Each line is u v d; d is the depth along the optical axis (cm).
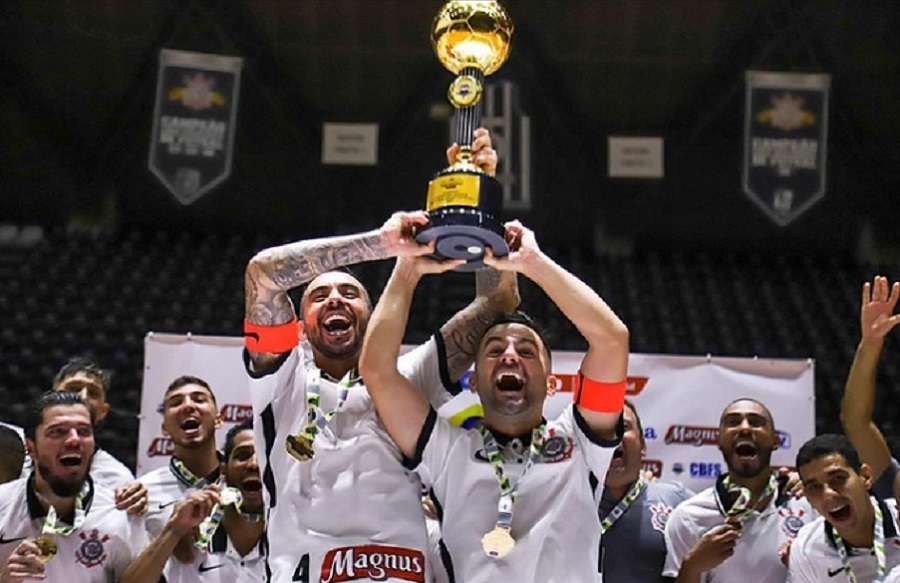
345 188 1474
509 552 308
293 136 1453
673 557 439
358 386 339
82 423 418
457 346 363
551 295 318
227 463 461
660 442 587
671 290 1369
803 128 1296
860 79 1402
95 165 1449
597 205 1482
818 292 1390
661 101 1441
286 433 331
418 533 318
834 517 423
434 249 308
